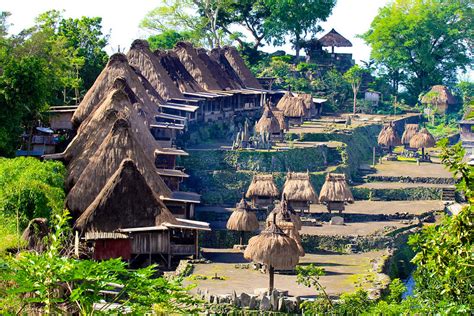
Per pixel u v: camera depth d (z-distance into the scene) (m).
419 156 126.69
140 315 28.73
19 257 30.16
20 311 30.11
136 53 113.12
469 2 166.25
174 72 117.56
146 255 70.00
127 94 86.62
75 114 89.06
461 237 32.06
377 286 65.88
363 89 160.00
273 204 92.25
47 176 67.38
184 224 71.31
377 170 116.94
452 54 167.00
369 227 89.25
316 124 134.25
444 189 106.31
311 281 67.00
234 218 81.56
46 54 96.69
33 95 79.19
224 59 135.75
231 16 158.62
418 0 165.12
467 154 141.25
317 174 106.12
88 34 114.19
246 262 74.94
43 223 48.19
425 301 38.34
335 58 166.00
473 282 33.00
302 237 83.88
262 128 114.31
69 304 30.80
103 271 28.09
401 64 164.88
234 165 103.69
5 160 70.50
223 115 124.31
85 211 68.25
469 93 163.75
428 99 158.75
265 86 149.12
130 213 68.38
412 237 33.78
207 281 66.19
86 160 75.75
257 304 58.22
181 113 111.12
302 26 161.25
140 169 75.62
